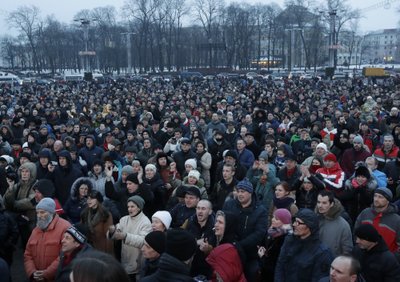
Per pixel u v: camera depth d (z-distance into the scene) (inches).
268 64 3344.0
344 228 198.8
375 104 733.3
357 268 138.8
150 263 167.9
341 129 456.8
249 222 206.7
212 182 408.8
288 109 692.1
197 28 3531.0
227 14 3230.8
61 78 2610.7
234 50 3218.5
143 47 3346.5
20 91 1545.3
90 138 399.2
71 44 3735.2
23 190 270.7
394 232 203.3
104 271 83.4
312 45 3469.5
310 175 251.8
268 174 284.2
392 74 2640.3
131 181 258.5
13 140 442.6
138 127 510.3
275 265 201.3
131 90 1368.1
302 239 173.2
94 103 875.4
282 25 3339.1
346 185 267.4
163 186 288.0
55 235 198.2
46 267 196.4
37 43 3540.8
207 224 203.8
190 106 810.8
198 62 3417.8
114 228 206.7
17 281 268.2
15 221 249.9
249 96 1130.0
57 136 511.8
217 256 170.9
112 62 3599.9
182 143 362.3
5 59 4375.0
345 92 1175.0
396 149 351.3
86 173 369.1
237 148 382.0
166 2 3139.8
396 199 293.0
